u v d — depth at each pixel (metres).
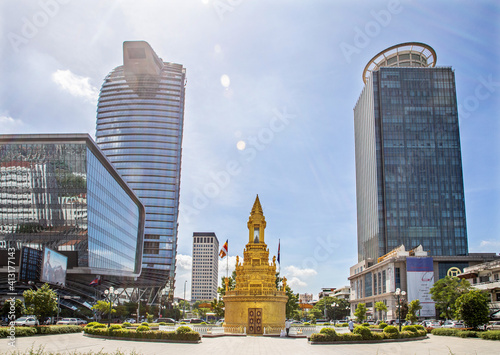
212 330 58.09
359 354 34.97
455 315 60.47
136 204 175.38
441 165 175.50
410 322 98.75
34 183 111.62
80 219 112.25
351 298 185.12
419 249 123.94
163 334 45.47
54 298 59.09
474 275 104.44
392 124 179.50
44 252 91.88
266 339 52.00
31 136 110.69
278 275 91.25
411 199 172.50
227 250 71.88
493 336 50.25
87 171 112.31
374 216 178.75
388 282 126.62
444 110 180.88
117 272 141.38
